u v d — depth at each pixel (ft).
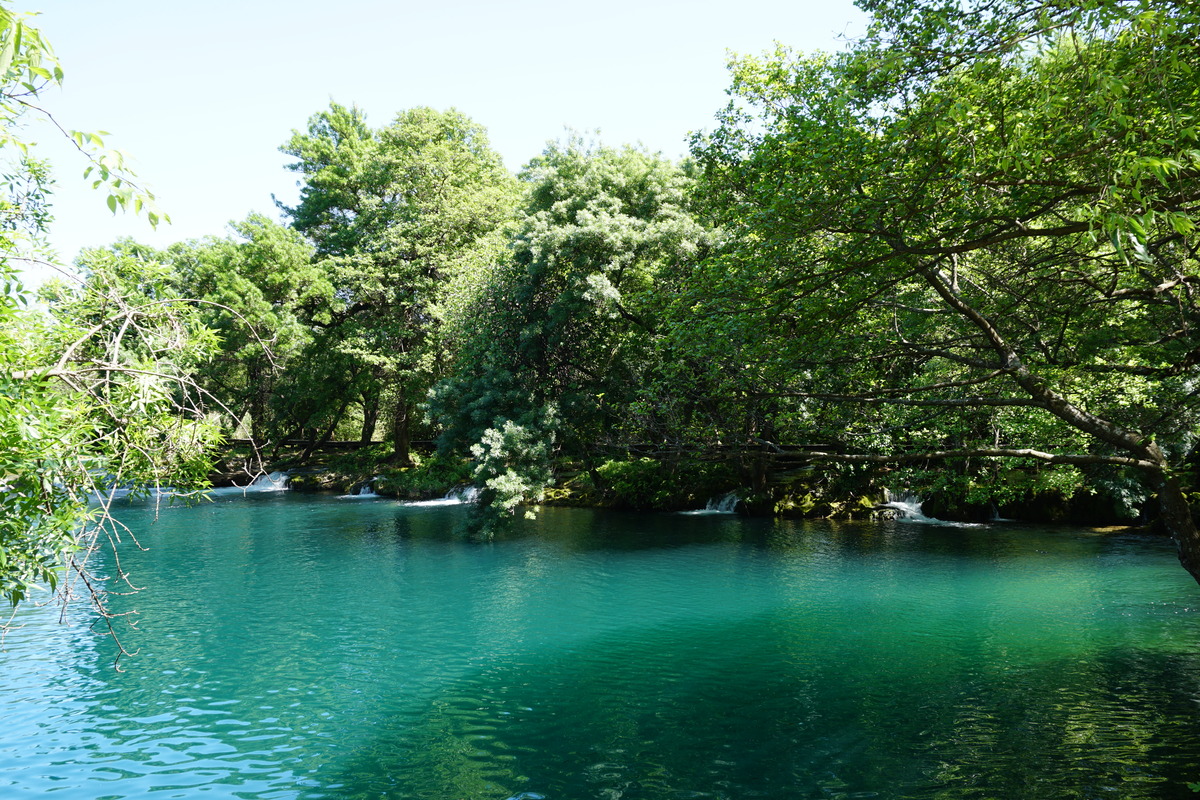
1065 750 29.58
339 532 94.63
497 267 100.94
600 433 107.04
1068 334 36.88
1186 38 18.42
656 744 31.78
